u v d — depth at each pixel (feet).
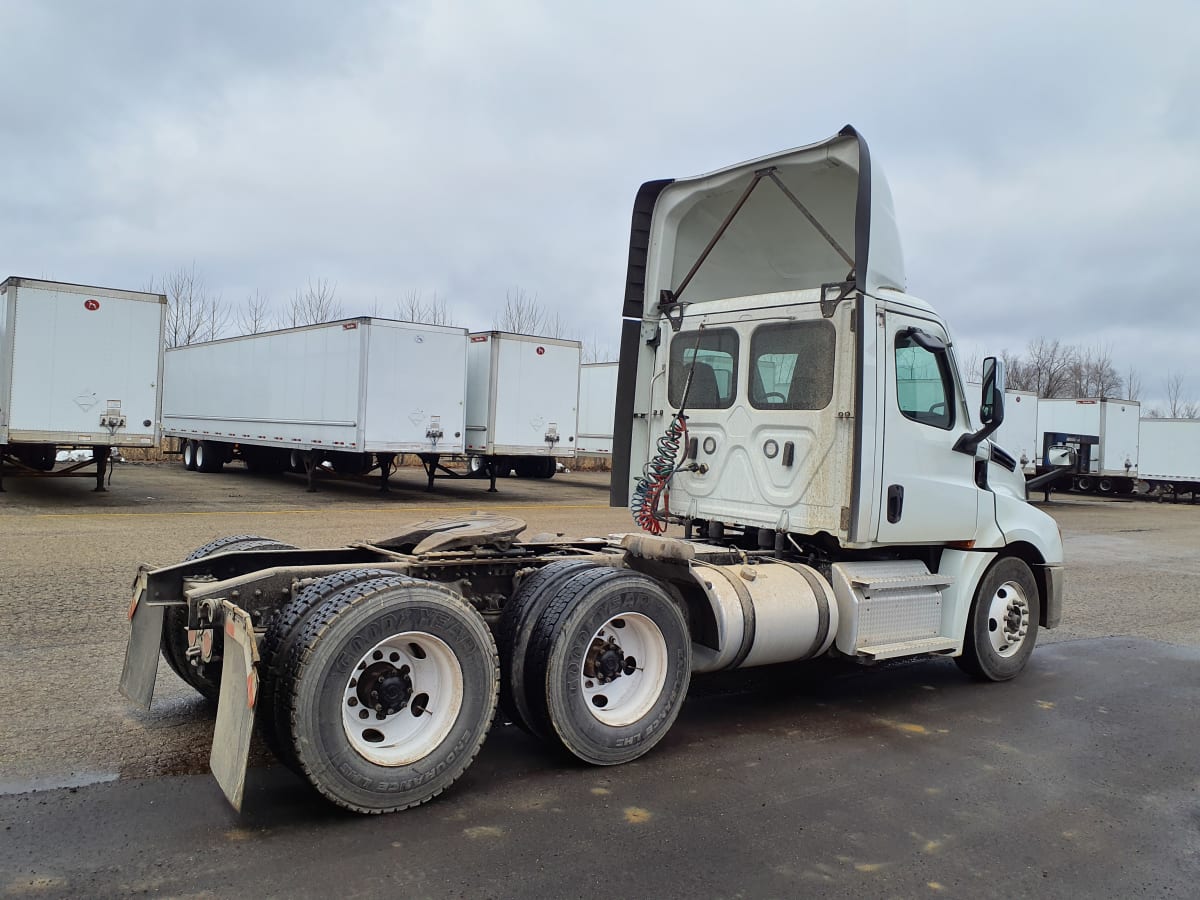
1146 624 29.19
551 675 13.66
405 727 12.78
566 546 17.99
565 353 64.69
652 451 21.42
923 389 18.99
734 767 14.79
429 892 10.21
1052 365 187.62
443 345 58.03
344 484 70.23
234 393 69.97
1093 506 91.91
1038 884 11.16
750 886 10.73
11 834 11.15
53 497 51.16
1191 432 100.22
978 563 20.13
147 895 9.84
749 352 19.31
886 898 10.62
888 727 17.38
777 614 16.74
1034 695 20.10
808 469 18.06
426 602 12.51
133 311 48.44
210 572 15.28
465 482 81.76
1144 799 14.16
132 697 14.51
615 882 10.66
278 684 11.62
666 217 21.29
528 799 13.03
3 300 46.93
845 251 20.66
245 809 12.23
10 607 23.09
